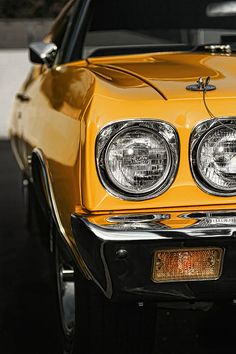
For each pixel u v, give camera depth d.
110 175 3.21
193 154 3.24
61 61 4.49
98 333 3.58
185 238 3.11
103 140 3.22
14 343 4.23
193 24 4.50
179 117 3.23
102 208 3.22
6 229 6.48
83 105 3.38
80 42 4.46
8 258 5.69
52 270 4.31
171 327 4.32
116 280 3.16
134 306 3.52
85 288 3.52
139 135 3.23
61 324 4.09
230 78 3.50
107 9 4.51
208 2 4.54
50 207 3.79
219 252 3.15
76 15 4.54
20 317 4.58
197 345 4.09
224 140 3.24
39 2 13.68
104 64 4.05
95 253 3.15
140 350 3.66
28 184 5.72
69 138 3.45
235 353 3.99
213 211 3.22
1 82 11.67
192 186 3.24
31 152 4.41
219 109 3.25
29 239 6.15
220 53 4.16
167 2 4.55
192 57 4.03
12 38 11.77
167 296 3.19
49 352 4.10
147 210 3.23
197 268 3.16
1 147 10.55
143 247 3.12
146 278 3.15
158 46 4.43
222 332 4.24
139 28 4.48
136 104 3.25
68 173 3.40
